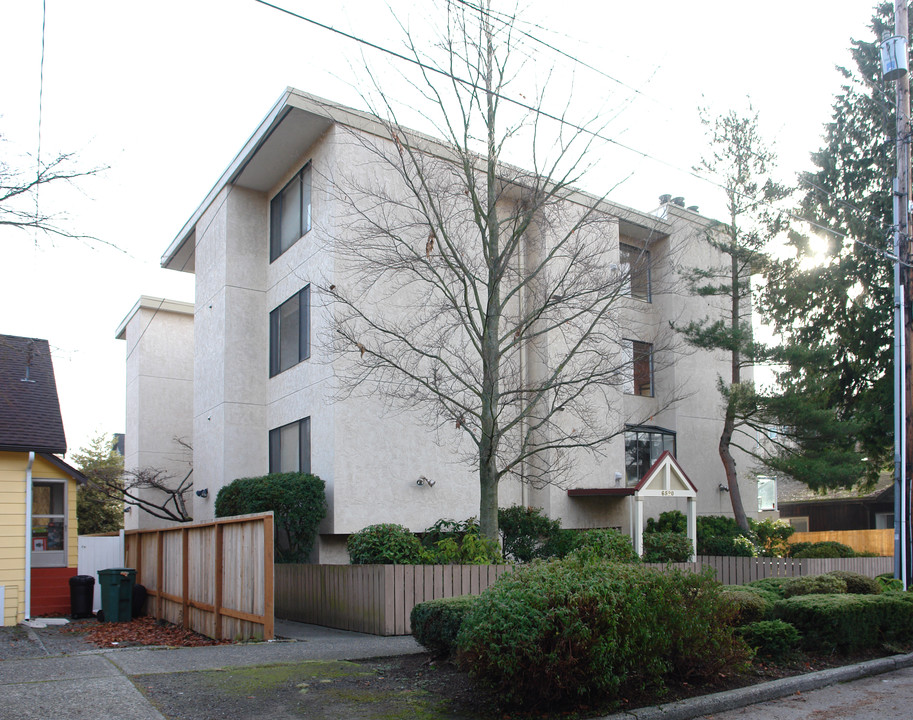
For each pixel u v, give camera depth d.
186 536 14.47
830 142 29.00
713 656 8.22
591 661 6.86
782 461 21.70
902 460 16.31
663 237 23.73
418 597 12.38
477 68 14.37
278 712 6.74
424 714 6.77
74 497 17.92
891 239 27.23
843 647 10.16
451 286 16.97
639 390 23.22
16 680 7.68
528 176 16.41
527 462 18.36
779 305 22.78
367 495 16.34
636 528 16.72
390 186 17.38
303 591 14.71
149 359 25.19
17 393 17.73
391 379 16.34
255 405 19.36
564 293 15.53
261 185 20.00
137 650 9.80
